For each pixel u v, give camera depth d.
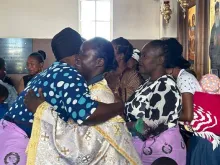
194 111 2.63
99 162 1.84
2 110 3.18
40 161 1.77
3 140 1.94
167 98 2.36
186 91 2.58
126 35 8.29
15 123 1.97
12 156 1.92
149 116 2.41
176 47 2.74
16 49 8.13
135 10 8.29
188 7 6.43
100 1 8.51
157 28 8.31
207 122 2.60
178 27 7.38
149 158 2.38
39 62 4.69
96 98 1.88
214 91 2.66
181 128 2.73
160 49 2.48
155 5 8.29
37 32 8.20
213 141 2.60
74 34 2.04
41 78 1.91
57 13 8.22
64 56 2.00
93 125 1.81
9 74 8.12
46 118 1.78
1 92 3.20
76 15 8.25
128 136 1.94
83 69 1.98
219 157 2.60
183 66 2.73
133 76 3.02
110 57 2.00
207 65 5.22
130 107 2.47
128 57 3.06
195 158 2.62
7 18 8.12
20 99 1.98
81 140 1.79
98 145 1.82
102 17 8.54
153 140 2.39
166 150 2.36
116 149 1.85
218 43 4.75
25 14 8.15
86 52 1.96
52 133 1.77
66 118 1.85
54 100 1.83
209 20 5.14
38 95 1.86
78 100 1.75
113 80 2.83
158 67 2.51
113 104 1.81
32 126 1.86
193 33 6.14
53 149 1.77
